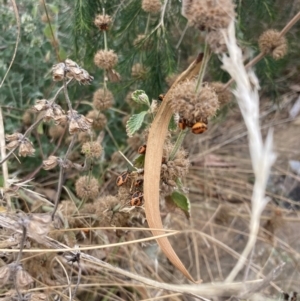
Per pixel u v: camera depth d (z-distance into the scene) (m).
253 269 0.32
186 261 0.37
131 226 0.28
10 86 0.39
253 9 0.37
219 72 0.39
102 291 0.31
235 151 0.46
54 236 0.27
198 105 0.18
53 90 0.40
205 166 0.44
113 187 0.38
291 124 0.48
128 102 0.37
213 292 0.21
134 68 0.37
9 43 0.41
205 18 0.15
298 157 0.44
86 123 0.22
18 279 0.18
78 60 0.38
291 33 0.41
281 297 0.27
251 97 0.13
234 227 0.39
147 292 0.31
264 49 0.29
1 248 0.24
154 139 0.20
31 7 0.41
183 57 0.44
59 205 0.29
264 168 0.12
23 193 0.34
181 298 0.31
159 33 0.35
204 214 0.40
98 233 0.31
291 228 0.38
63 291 0.26
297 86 0.48
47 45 0.41
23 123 0.39
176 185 0.23
